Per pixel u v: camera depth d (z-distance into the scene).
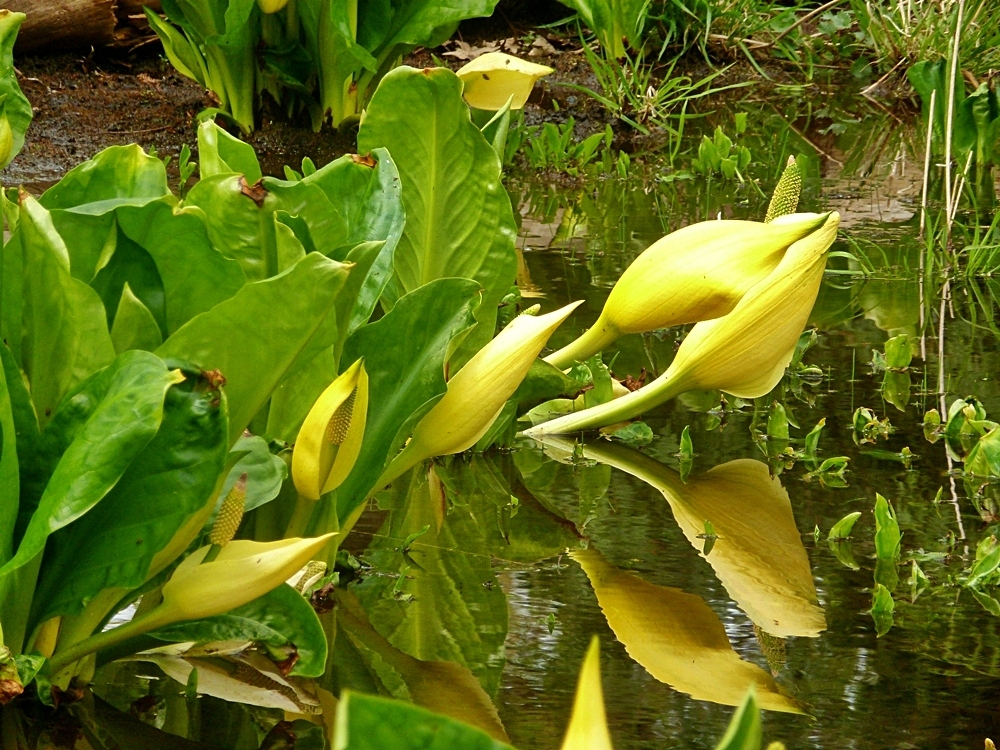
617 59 7.68
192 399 2.98
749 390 3.64
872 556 3.36
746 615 3.23
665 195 5.66
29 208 2.99
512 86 4.13
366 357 3.19
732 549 3.37
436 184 3.41
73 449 2.94
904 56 8.21
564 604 3.24
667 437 3.72
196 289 3.08
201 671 3.12
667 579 3.30
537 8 8.80
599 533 3.41
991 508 3.47
